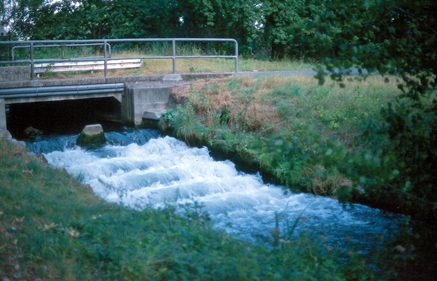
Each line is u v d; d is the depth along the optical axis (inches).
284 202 336.2
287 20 869.8
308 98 441.7
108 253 170.2
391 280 208.4
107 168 380.8
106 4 917.2
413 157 200.8
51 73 549.3
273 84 497.7
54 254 165.5
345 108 402.0
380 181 161.9
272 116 419.2
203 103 469.1
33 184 249.9
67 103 596.1
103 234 186.5
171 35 945.5
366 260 230.7
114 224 199.6
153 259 164.7
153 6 906.1
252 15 845.2
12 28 932.0
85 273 158.4
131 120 526.6
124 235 186.1
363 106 400.5
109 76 543.5
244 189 367.6
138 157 427.2
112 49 918.4
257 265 151.1
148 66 649.6
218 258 168.1
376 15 172.1
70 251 169.9
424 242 251.4
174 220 214.1
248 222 295.9
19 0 916.6
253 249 198.1
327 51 165.9
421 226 272.4
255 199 340.5
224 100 462.3
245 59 888.3
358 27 170.1
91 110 596.4
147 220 207.8
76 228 194.5
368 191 171.0
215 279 153.9
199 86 513.3
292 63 780.0
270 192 355.3
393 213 293.9
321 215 304.7
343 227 281.1
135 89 515.5
